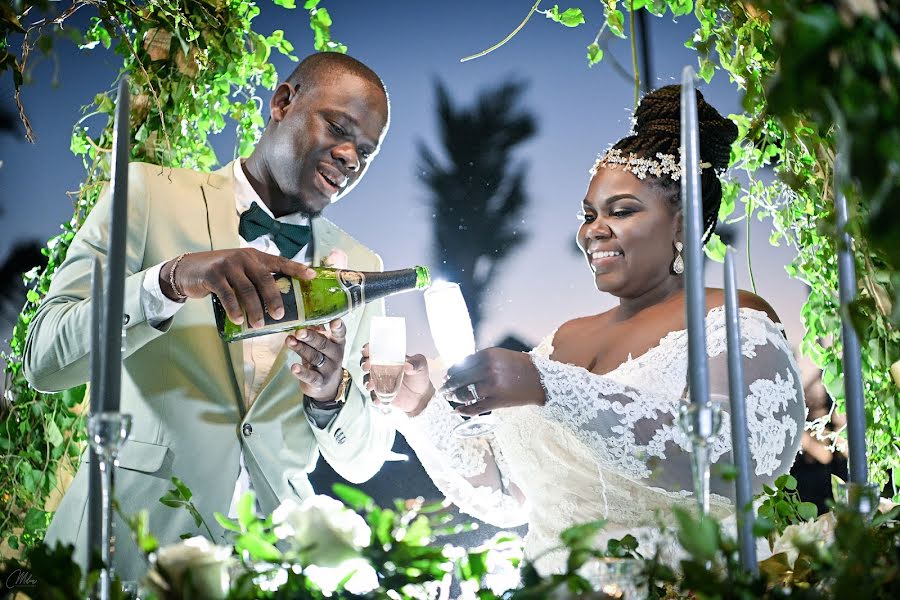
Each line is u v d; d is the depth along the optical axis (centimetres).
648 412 197
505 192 484
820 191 260
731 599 94
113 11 245
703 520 95
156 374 226
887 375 254
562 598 100
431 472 253
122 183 112
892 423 256
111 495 103
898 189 76
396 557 104
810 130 228
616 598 107
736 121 296
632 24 304
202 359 230
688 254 111
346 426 234
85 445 292
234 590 98
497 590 114
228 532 224
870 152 76
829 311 286
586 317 256
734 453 112
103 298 121
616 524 215
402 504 109
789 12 77
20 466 288
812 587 101
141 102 292
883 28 77
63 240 299
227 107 328
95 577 97
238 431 231
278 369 236
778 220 292
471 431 202
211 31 295
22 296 412
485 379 189
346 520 105
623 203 227
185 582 97
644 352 226
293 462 234
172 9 267
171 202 237
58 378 215
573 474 221
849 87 76
